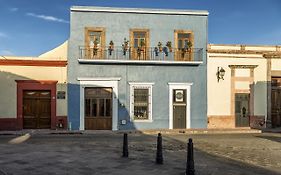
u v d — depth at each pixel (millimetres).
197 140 18750
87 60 24203
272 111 26688
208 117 25703
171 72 25344
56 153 13117
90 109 24625
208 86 25781
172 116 25312
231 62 26078
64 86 24500
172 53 25391
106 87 24750
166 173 9656
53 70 24469
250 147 15938
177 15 25625
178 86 25391
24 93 24250
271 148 15625
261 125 26359
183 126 25438
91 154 12914
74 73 24469
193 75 25594
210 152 14328
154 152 13742
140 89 25109
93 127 24578
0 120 23672
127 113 24828
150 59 25094
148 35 25234
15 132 22375
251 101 26344
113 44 24797
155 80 25172
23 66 24062
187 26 25672
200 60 25562
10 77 23906
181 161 11609
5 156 12328
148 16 25312
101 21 24797
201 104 25656
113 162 11266
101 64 24656
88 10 24578
